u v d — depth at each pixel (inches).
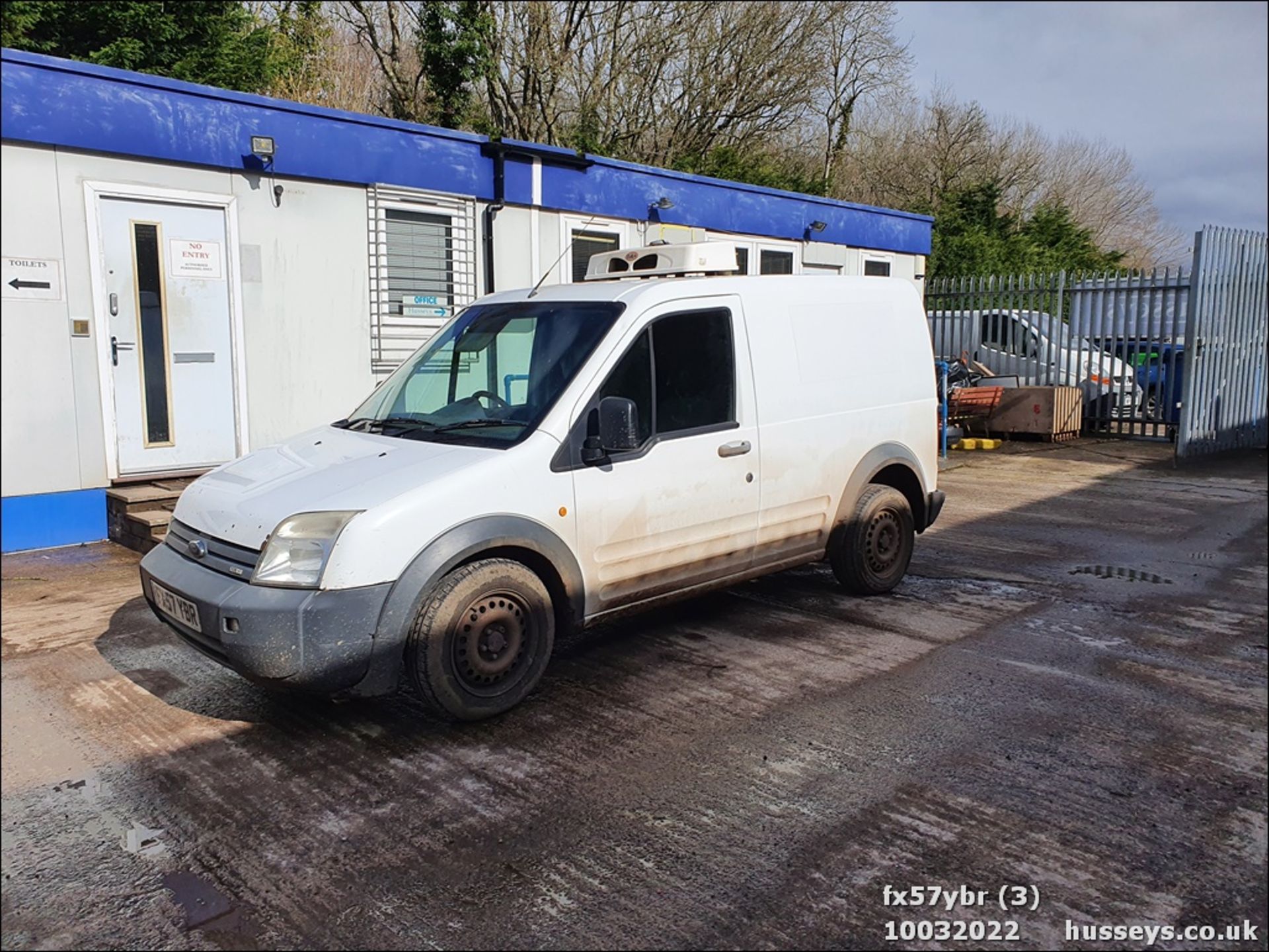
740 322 204.5
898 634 216.8
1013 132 1371.8
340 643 146.9
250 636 145.8
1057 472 455.8
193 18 556.7
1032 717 170.9
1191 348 491.8
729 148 897.5
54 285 275.4
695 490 192.4
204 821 134.7
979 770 150.5
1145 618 230.1
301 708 174.1
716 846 128.4
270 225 320.2
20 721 168.4
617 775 148.5
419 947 108.0
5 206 264.2
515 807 138.8
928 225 610.2
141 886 119.3
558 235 406.6
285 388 329.7
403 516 152.2
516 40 822.5
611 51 860.6
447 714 160.9
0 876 121.0
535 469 167.3
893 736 162.6
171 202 297.6
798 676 190.7
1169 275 531.8
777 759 153.8
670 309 192.5
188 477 309.3
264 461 182.7
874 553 238.5
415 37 768.9
